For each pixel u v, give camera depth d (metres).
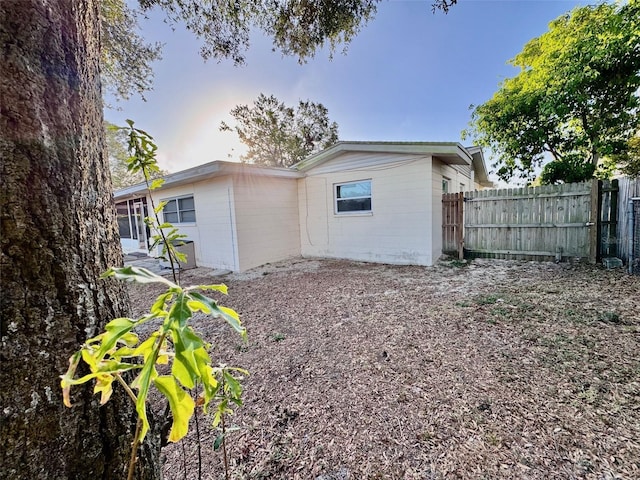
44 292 0.66
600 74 6.47
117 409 0.83
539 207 5.72
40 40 0.66
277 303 4.10
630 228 4.35
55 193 0.69
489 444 1.51
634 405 1.71
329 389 2.05
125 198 9.52
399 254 6.34
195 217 7.40
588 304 3.27
